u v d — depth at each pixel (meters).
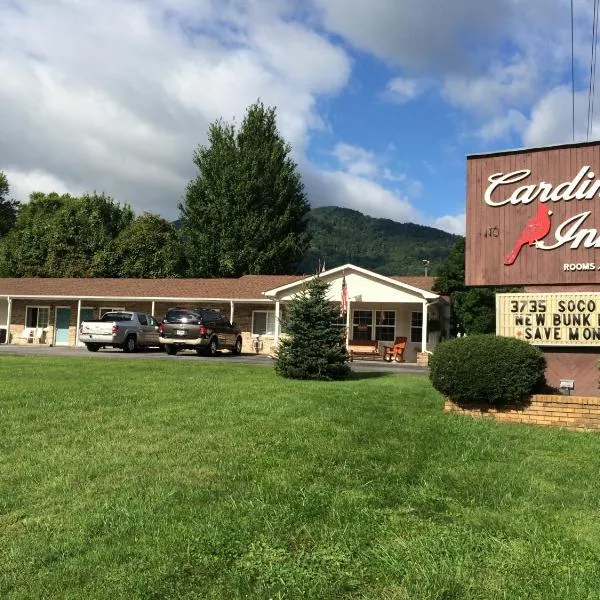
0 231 56.66
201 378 13.03
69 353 22.69
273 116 43.03
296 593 3.57
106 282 33.06
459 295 29.78
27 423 7.98
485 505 5.13
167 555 4.05
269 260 41.16
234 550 4.13
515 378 8.76
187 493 5.29
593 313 9.72
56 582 3.71
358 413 8.80
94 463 6.19
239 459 6.31
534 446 7.29
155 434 7.37
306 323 14.35
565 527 4.65
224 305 29.78
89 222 44.59
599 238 9.99
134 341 25.20
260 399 9.86
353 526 4.55
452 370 9.09
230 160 41.84
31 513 4.91
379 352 27.09
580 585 3.68
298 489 5.39
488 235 10.70
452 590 3.59
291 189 42.81
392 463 6.28
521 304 10.20
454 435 7.72
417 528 4.57
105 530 4.52
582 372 9.87
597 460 6.65
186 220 42.88
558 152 10.36
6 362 16.41
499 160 10.76
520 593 3.57
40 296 31.20
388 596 3.54
